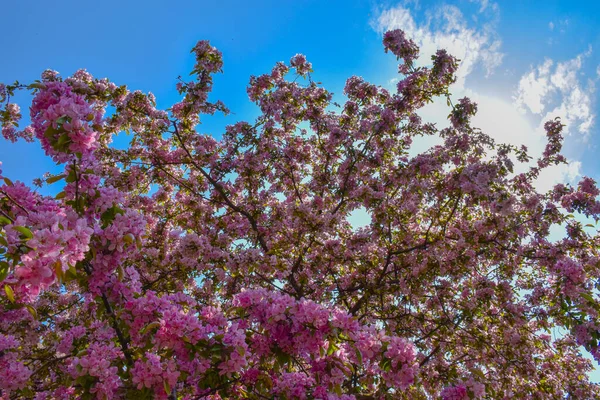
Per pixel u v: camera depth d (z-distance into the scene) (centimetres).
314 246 838
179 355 373
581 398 856
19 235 255
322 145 976
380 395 564
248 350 406
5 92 727
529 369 804
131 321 390
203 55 823
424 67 827
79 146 338
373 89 905
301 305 395
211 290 819
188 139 965
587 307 634
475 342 796
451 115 773
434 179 824
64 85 364
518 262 802
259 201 982
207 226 964
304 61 955
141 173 929
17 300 298
